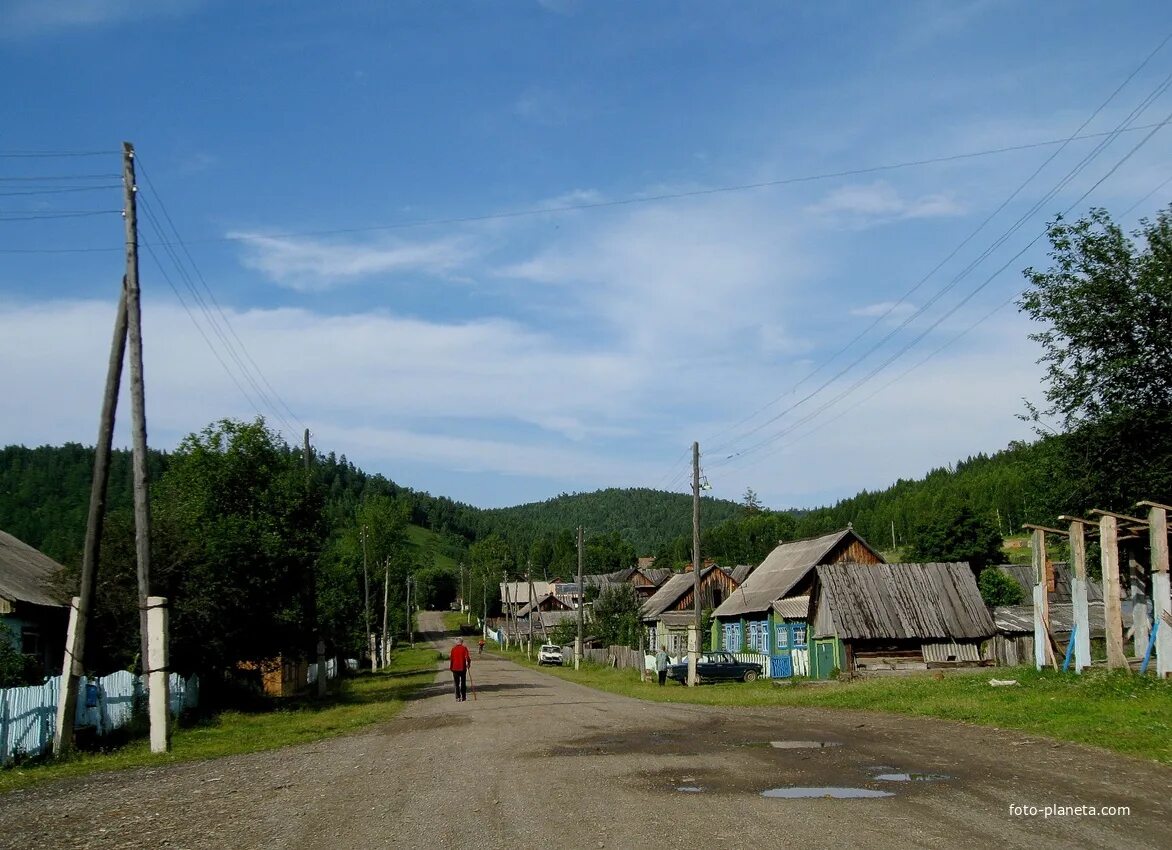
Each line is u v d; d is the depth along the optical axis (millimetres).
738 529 122812
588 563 155250
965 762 11664
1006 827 7891
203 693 27562
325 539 33062
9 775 14477
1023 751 12445
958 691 22219
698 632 37719
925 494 119438
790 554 54688
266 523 30016
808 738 15047
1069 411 26797
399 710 25766
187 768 14781
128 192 18734
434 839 8141
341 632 55625
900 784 10102
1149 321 25109
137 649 23172
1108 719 14539
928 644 38219
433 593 176875
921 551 71438
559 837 7969
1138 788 9555
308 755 15664
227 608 25984
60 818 10352
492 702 27203
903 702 20953
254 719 24547
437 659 78500
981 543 69062
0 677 22562
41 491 105438
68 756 16438
